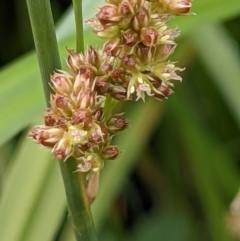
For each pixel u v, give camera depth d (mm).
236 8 252
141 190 391
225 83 301
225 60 305
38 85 238
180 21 249
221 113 370
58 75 183
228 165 333
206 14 251
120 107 317
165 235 344
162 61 185
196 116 349
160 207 375
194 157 335
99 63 184
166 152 372
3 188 269
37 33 185
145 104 321
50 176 252
